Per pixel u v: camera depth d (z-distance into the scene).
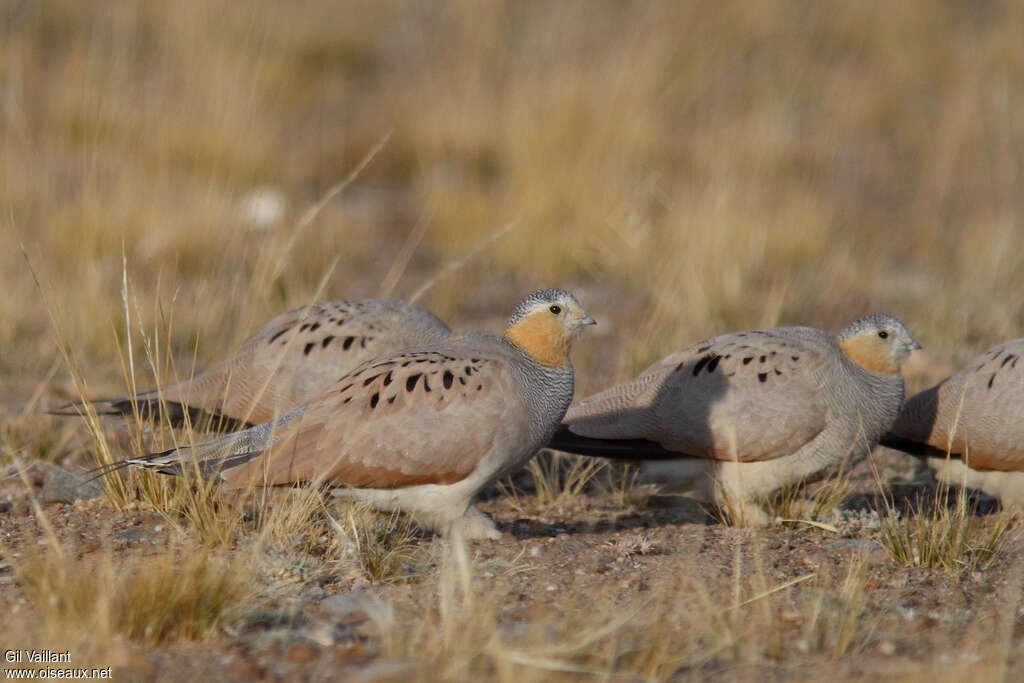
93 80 21.12
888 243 20.30
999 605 8.00
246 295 14.38
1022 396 9.91
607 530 9.66
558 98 21.78
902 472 11.53
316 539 8.74
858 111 26.95
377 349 10.31
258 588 7.76
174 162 19.70
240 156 20.16
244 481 8.45
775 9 29.95
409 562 8.62
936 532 8.96
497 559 8.53
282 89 24.08
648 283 17.56
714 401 9.83
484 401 8.55
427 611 7.21
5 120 20.27
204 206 17.58
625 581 8.25
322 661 6.81
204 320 14.34
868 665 6.89
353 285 17.27
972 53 30.17
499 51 25.44
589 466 10.79
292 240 12.03
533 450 8.95
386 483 8.55
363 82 25.97
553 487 10.72
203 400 10.52
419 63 26.80
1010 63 29.42
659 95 23.70
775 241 18.64
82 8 25.14
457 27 27.75
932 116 27.56
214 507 8.91
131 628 7.03
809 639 7.20
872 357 10.06
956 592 8.28
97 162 18.86
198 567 7.39
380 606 7.57
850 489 11.04
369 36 27.58
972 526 9.47
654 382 10.22
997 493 10.29
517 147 21.30
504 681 6.41
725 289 16.23
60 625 6.93
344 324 10.42
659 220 19.17
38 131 20.08
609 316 16.41
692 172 21.41
